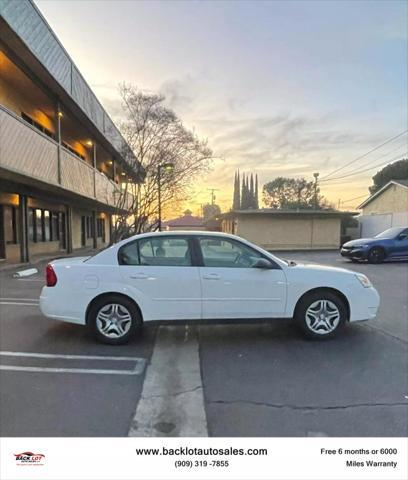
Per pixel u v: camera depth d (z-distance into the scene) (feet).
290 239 79.30
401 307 22.08
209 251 15.67
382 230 76.13
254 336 16.42
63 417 9.40
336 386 11.25
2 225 45.01
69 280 15.10
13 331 16.92
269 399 10.41
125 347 14.93
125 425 9.09
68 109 49.26
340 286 15.74
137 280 15.08
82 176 52.49
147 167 59.16
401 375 12.10
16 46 33.17
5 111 29.89
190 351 14.49
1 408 9.82
